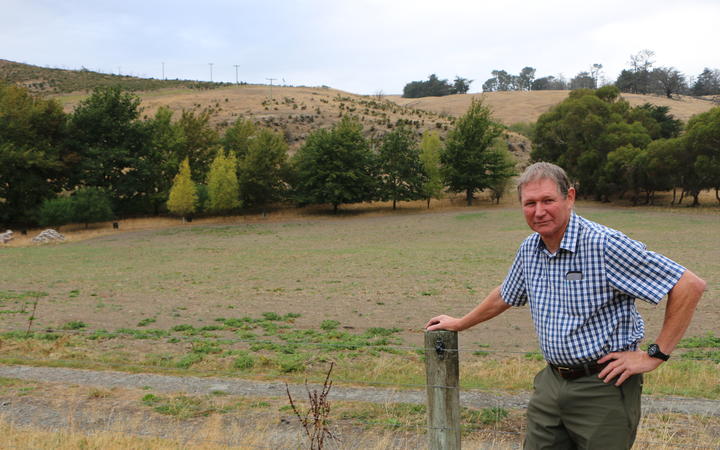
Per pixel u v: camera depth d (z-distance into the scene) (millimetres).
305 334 13445
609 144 68312
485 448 5582
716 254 29016
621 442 2836
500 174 71250
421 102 186125
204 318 15766
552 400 3023
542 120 78188
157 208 68438
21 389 7898
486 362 10367
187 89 175625
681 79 178875
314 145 68500
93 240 47781
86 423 6441
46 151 61312
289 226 57531
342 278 23953
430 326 3537
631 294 2727
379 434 5938
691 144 58188
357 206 74438
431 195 71000
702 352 11062
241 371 9547
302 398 7508
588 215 55656
